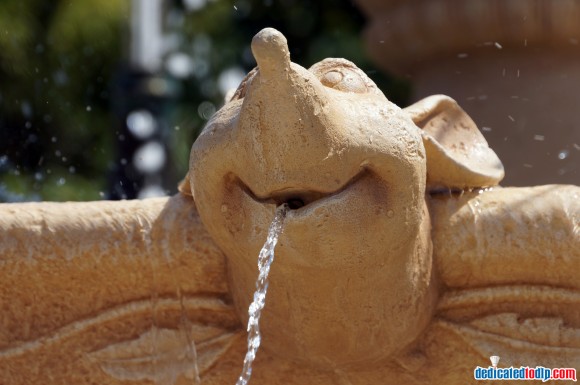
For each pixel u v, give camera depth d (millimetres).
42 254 4734
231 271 4703
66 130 18156
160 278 4824
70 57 18297
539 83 9352
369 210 4094
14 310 4906
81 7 18172
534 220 4676
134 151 14320
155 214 4789
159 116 14539
